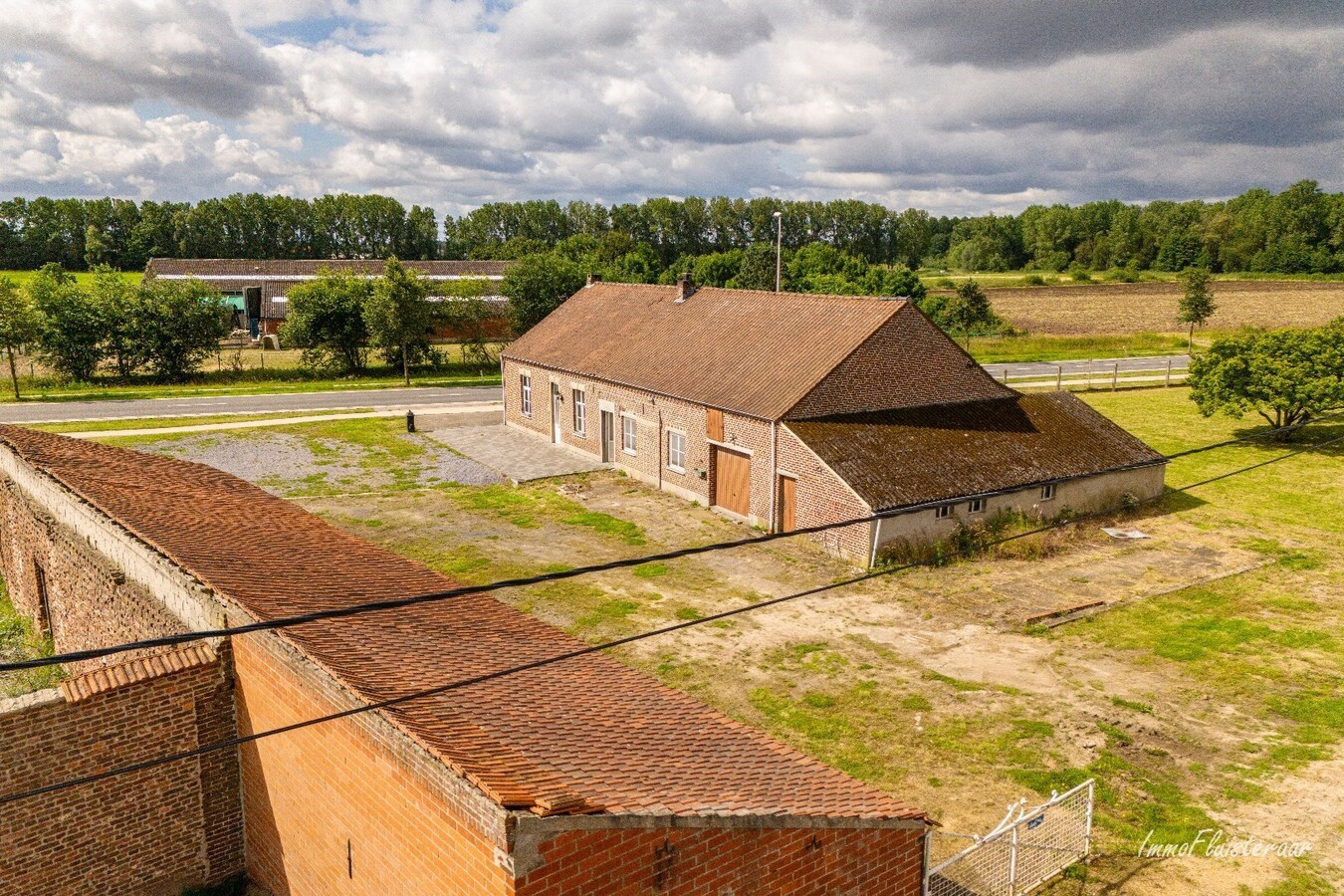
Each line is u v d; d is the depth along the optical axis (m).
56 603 17.50
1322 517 28.00
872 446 25.36
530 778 7.94
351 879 9.57
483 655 12.00
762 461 26.61
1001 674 17.62
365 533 25.98
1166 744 15.19
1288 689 17.05
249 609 10.80
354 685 9.12
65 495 16.33
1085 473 27.14
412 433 39.16
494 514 28.12
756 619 20.17
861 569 23.14
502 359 40.53
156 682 10.95
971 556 24.03
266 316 73.50
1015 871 11.75
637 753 9.80
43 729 10.20
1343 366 34.53
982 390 29.97
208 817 11.61
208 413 42.91
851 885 9.70
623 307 38.66
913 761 14.69
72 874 10.61
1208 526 27.03
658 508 29.00
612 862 7.67
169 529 14.40
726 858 8.48
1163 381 51.34
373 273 92.69
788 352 28.92
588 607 20.83
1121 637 19.28
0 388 49.28
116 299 52.12
